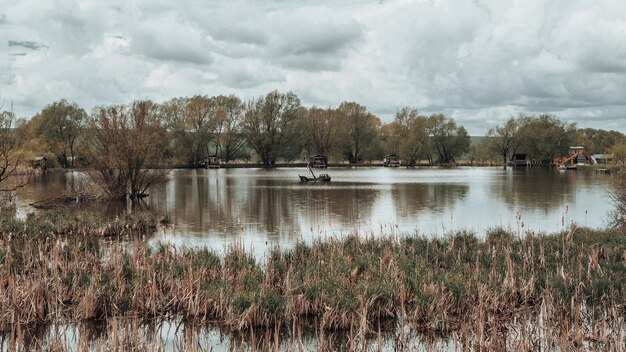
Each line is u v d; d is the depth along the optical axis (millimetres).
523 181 61531
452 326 11328
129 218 25266
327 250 16453
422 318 11797
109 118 38969
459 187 51500
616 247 16438
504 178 68688
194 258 15000
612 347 9508
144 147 39219
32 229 20688
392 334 11094
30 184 54438
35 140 88188
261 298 11656
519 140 127875
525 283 13102
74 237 20016
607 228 21203
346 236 20438
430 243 17703
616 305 11633
